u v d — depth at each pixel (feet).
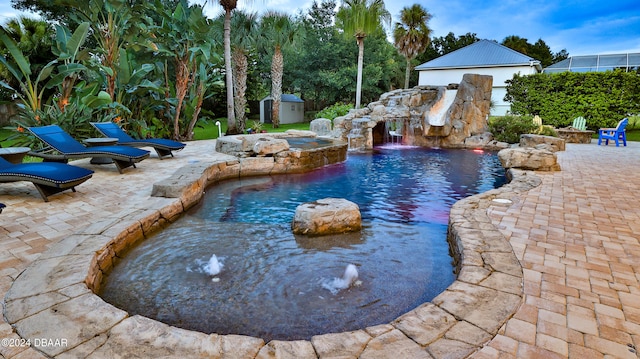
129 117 42.73
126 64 37.65
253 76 94.94
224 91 85.15
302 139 41.60
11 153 20.84
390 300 10.64
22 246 11.89
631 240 13.08
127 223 14.05
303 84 94.63
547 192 20.76
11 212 15.57
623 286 9.62
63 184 16.34
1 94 62.03
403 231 16.88
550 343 7.21
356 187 26.22
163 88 43.68
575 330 7.65
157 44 42.22
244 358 6.71
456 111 52.13
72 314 7.86
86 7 36.55
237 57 62.28
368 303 10.46
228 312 9.91
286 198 22.74
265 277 11.98
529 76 59.26
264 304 10.32
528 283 9.73
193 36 43.34
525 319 8.01
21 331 7.27
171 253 13.66
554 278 10.05
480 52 90.68
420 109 54.39
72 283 9.17
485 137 50.55
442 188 26.17
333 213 16.34
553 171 27.76
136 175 23.72
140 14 40.52
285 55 92.22
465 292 9.09
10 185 20.24
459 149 49.67
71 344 6.92
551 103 57.77
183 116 49.83
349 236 16.10
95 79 38.91
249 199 22.30
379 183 27.66
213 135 57.06
